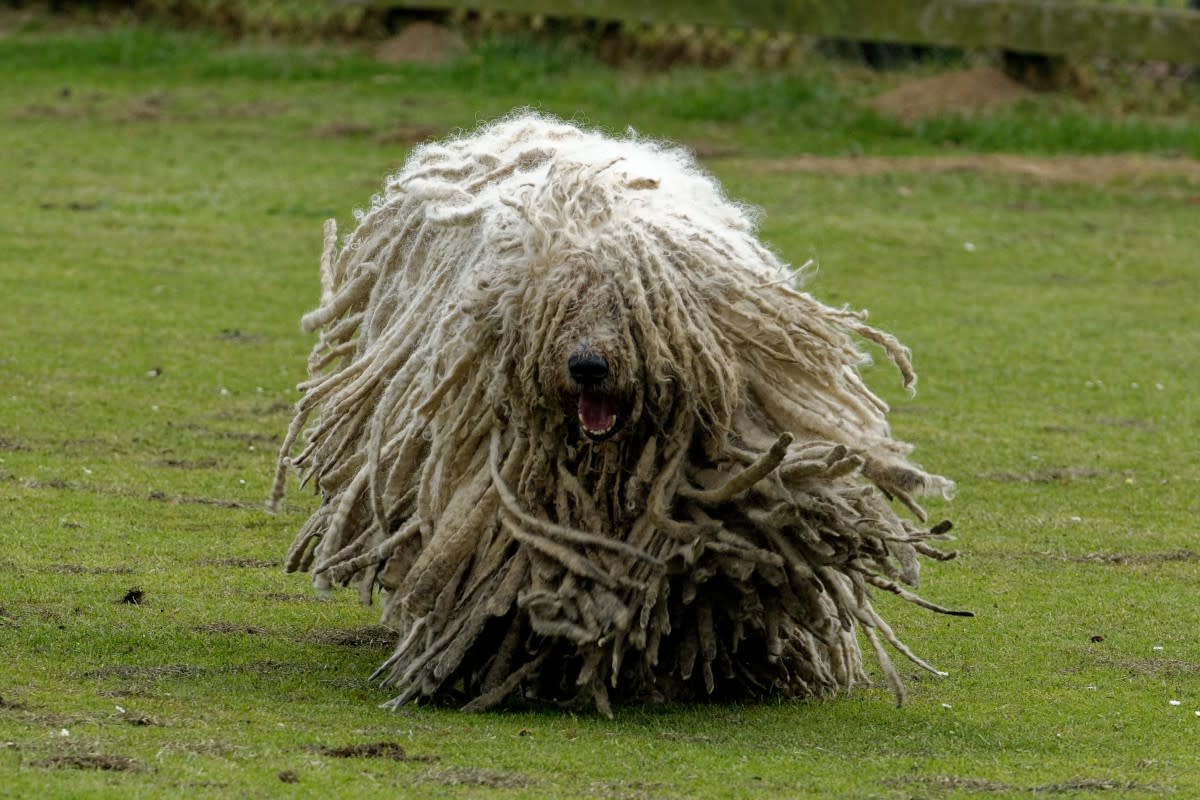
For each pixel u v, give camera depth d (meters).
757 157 55.09
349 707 16.94
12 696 16.69
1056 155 56.59
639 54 62.94
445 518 17.00
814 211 49.38
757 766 15.55
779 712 17.52
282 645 19.38
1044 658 19.91
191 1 67.06
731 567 16.38
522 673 16.91
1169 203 52.06
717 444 16.58
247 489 26.42
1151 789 15.29
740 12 61.16
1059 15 59.62
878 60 64.19
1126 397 34.00
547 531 16.59
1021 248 46.84
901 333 38.28
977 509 26.67
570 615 16.45
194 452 28.25
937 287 42.75
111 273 40.78
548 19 63.53
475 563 17.00
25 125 56.59
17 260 41.47
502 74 61.16
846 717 17.47
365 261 19.41
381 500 17.56
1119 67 60.97
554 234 16.58
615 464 16.58
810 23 60.88
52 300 38.06
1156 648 20.33
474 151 19.19
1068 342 38.19
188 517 24.84
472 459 17.14
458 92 60.28
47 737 15.30
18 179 50.00
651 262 16.44
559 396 16.20
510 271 16.58
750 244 17.70
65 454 27.70
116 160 52.75
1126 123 58.31
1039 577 23.33
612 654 16.73
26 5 68.88
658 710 17.23
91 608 20.31
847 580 17.52
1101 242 47.84
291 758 15.09
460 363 16.73
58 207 47.12
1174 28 59.25
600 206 16.91
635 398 16.25
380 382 17.95
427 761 15.22
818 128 58.06
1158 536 25.52
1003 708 18.00
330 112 58.34
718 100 58.97
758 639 17.55
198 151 54.03
